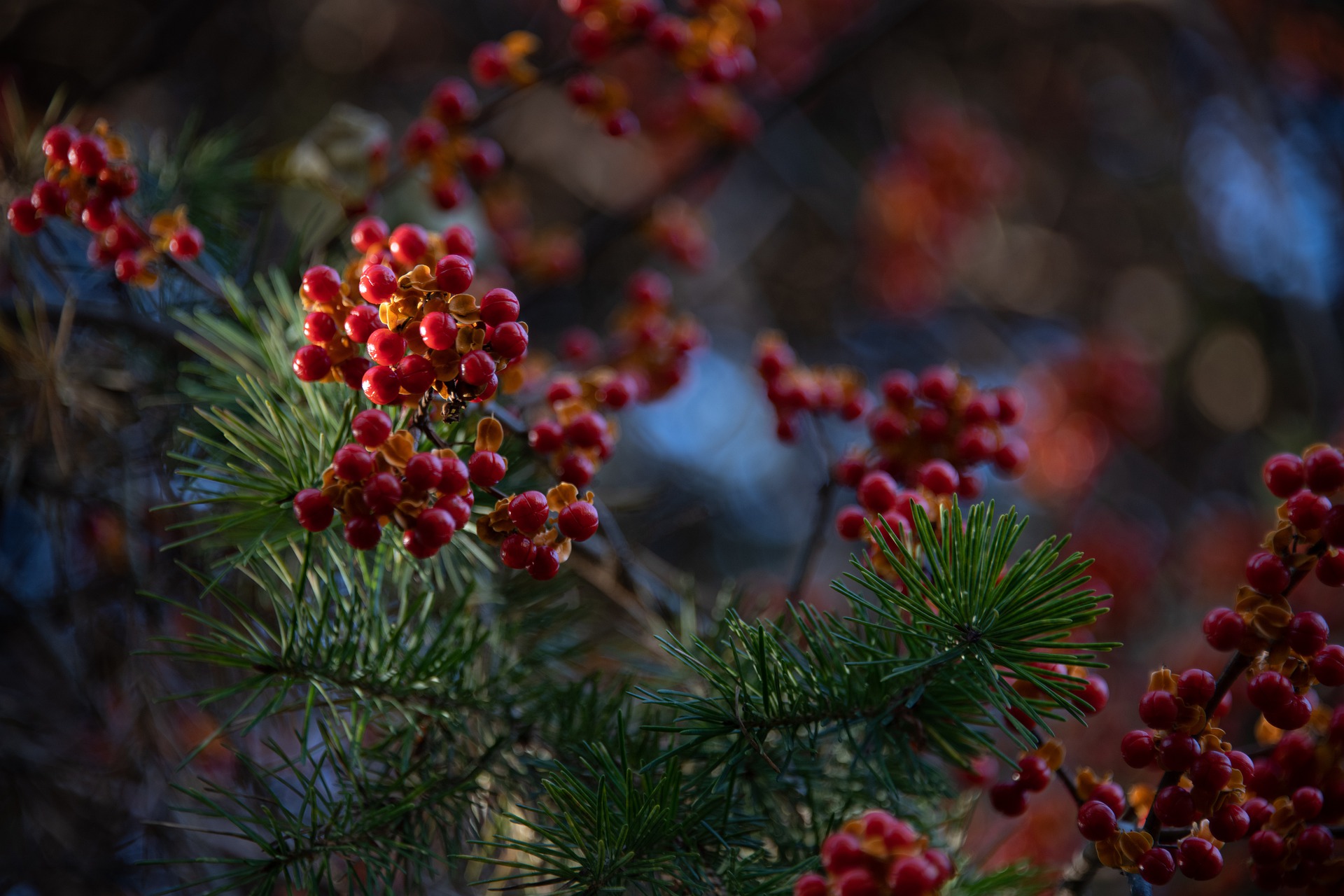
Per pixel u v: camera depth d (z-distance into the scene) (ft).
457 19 6.26
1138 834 2.24
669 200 3.87
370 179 2.70
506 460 2.44
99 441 2.67
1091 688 2.31
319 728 2.34
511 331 2.23
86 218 2.42
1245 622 2.26
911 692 2.29
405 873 2.33
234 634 2.32
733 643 2.35
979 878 2.42
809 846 2.37
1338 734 2.32
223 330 2.41
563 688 2.46
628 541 2.80
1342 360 5.46
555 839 2.26
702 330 2.84
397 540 2.33
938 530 2.34
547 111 5.97
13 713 2.81
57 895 2.75
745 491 6.03
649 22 2.72
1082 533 5.33
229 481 2.30
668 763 2.30
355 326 2.26
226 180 2.73
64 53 4.77
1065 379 5.92
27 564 2.93
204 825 2.73
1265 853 2.29
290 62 5.71
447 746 2.38
